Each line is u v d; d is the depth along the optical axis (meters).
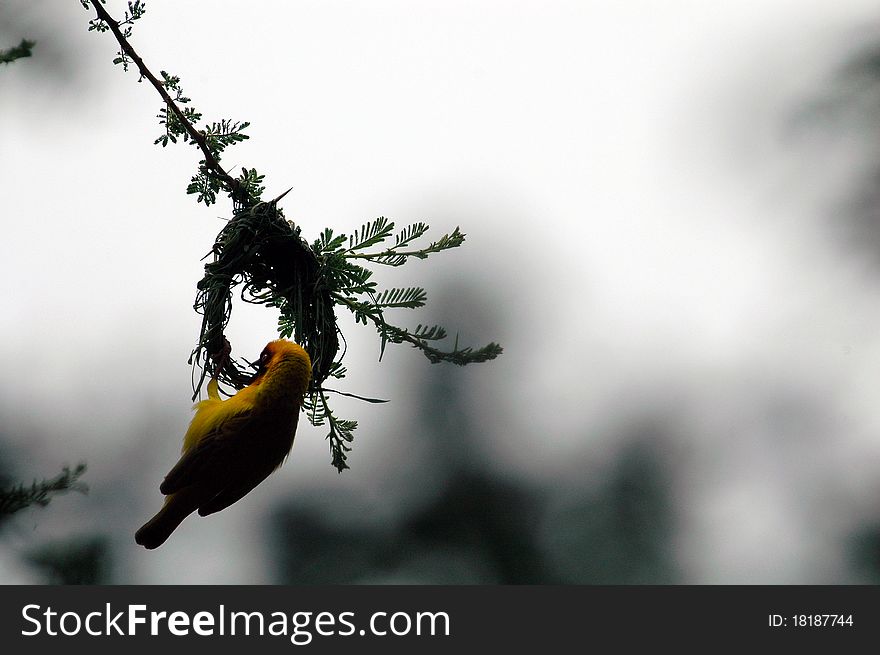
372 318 10.33
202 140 10.33
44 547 8.77
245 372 10.81
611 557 13.04
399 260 10.48
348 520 13.34
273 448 9.99
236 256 10.47
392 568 12.88
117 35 10.20
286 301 10.66
